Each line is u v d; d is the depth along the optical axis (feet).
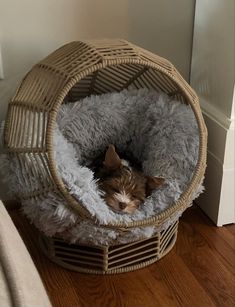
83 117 5.08
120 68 5.01
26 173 4.08
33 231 5.08
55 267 4.56
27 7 4.84
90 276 4.45
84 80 5.17
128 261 4.53
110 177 4.74
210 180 5.20
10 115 4.30
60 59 4.10
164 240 4.72
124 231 4.17
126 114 5.19
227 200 5.09
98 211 4.00
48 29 5.01
